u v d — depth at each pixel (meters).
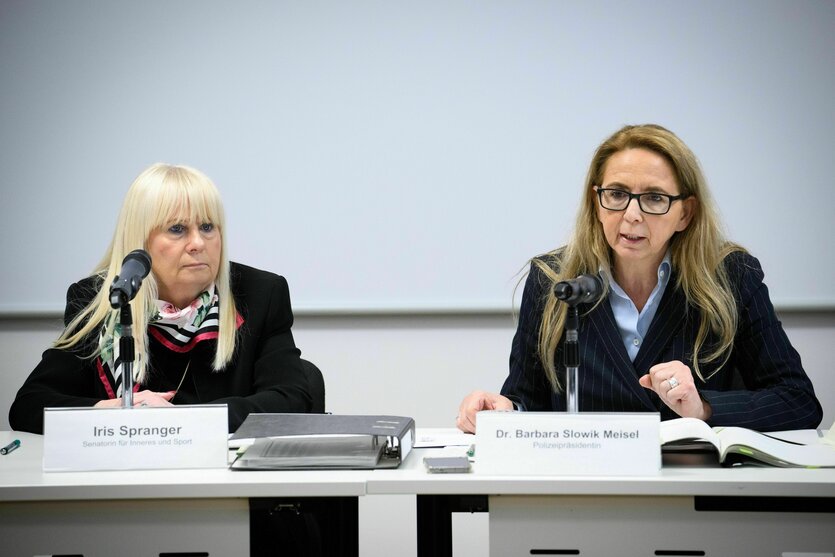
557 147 9.62
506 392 6.00
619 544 3.94
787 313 9.51
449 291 9.70
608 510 3.94
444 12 9.67
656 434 4.03
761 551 3.89
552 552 3.98
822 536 3.87
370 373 9.79
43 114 9.77
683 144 5.45
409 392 9.77
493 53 9.65
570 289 4.34
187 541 3.99
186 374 5.95
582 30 9.58
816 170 9.44
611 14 9.55
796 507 3.88
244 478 4.04
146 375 5.86
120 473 4.24
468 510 4.01
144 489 3.94
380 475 4.07
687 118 9.52
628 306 5.66
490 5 9.64
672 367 4.95
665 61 9.53
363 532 8.12
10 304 9.77
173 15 9.77
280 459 4.26
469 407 5.35
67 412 4.32
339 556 4.11
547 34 9.60
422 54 9.70
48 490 3.95
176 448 4.34
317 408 6.25
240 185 9.77
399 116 9.72
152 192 5.79
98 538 4.00
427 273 9.71
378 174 9.74
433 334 9.76
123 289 4.54
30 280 9.77
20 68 9.79
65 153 9.77
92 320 5.88
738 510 3.90
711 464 4.29
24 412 5.54
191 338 5.91
